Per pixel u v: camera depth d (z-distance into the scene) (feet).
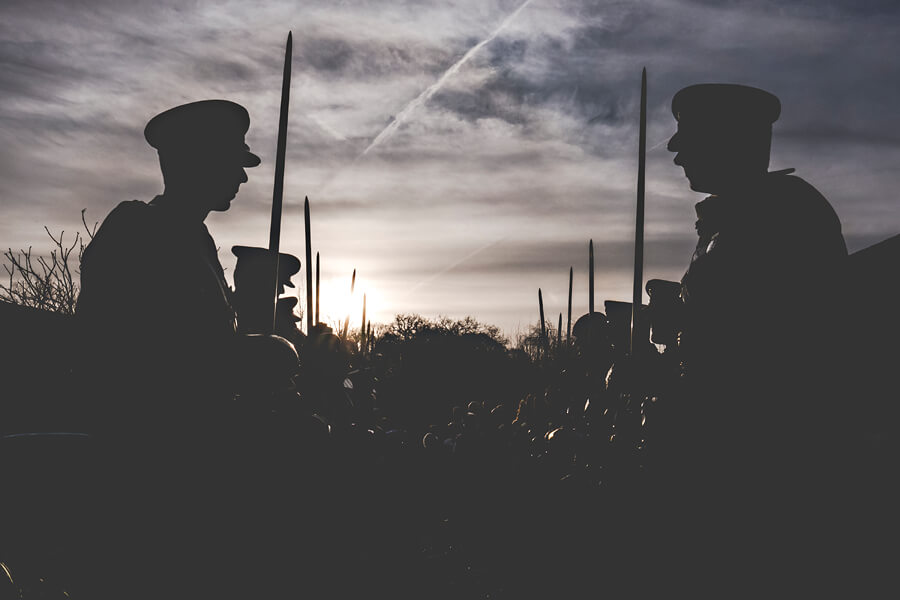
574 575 9.78
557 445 11.14
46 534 8.05
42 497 8.04
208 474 8.21
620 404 10.24
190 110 8.95
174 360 8.14
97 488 8.08
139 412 8.09
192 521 8.16
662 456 8.70
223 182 9.09
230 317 8.81
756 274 8.27
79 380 8.45
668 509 8.54
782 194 8.45
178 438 8.14
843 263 8.25
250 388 8.64
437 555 11.14
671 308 10.50
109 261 8.16
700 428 8.39
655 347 10.62
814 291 8.11
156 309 8.11
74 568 8.02
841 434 8.04
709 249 8.80
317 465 9.25
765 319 8.20
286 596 8.57
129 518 8.08
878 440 7.89
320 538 9.30
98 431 8.16
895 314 8.17
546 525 10.38
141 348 8.09
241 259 11.75
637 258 9.30
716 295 8.48
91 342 8.16
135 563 8.04
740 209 8.57
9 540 8.00
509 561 10.59
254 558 8.33
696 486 8.32
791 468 7.96
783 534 7.91
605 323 15.89
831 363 8.09
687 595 8.29
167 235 8.34
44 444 8.18
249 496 8.36
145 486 8.07
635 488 9.13
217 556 8.19
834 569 7.73
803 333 8.11
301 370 11.77
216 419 8.31
